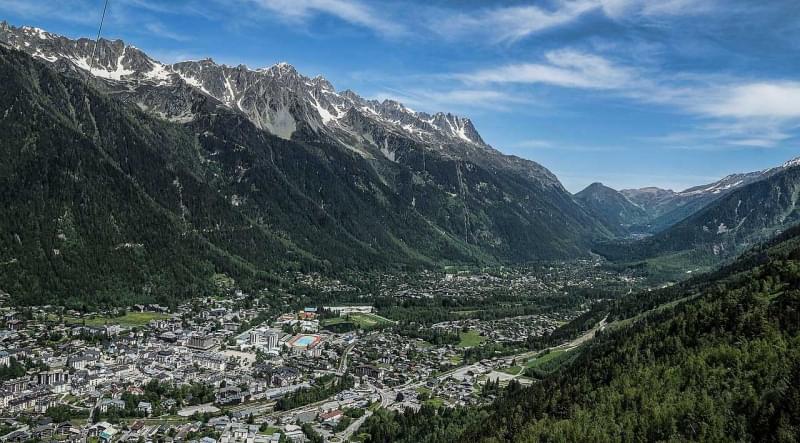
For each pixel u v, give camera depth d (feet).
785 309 654.12
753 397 548.31
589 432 589.32
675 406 577.84
